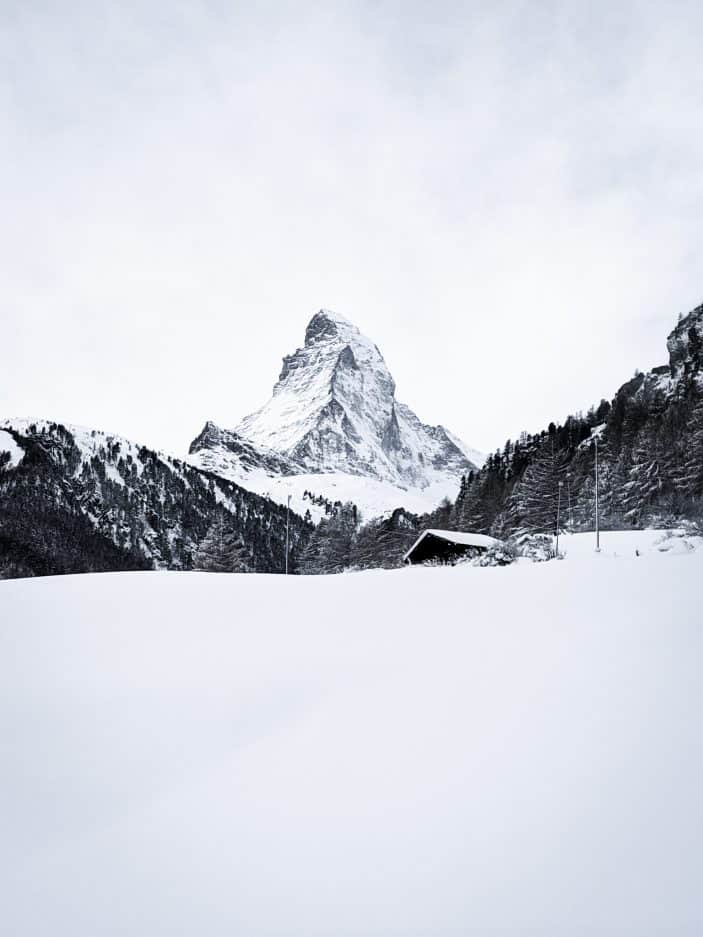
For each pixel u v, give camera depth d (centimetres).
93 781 402
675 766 309
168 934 250
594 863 249
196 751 438
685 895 222
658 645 514
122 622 877
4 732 488
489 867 260
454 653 592
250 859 296
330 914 248
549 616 699
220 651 705
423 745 391
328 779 366
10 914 272
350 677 561
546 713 407
